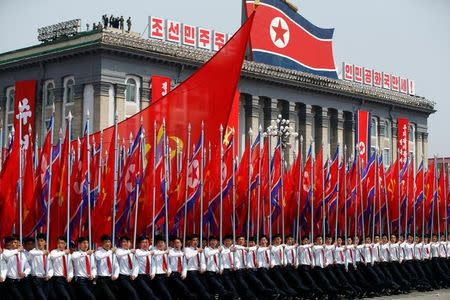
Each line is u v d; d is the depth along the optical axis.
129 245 66.12
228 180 80.25
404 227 102.06
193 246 71.06
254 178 82.88
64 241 62.28
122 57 180.50
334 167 91.75
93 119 177.25
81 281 61.94
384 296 89.31
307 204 88.06
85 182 67.56
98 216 68.25
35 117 190.00
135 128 97.75
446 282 101.50
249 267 75.50
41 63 190.88
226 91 94.00
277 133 151.62
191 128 95.06
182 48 190.75
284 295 76.00
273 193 84.00
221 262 72.44
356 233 90.62
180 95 96.62
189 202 76.94
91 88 179.50
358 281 87.38
